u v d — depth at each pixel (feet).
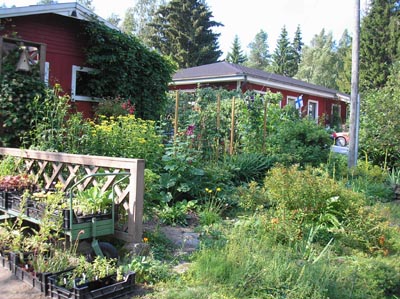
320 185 16.79
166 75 34.47
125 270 11.16
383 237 14.88
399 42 87.45
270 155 28.81
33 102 22.94
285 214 15.62
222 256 12.07
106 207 12.75
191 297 10.08
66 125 22.20
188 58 112.37
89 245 13.39
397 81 36.68
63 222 11.68
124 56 30.78
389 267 12.30
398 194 26.94
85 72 31.17
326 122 72.23
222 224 16.97
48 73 28.76
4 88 23.35
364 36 93.66
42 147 20.48
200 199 19.97
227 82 53.83
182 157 20.42
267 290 10.62
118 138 19.89
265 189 19.93
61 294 10.00
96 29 29.84
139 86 32.45
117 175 13.38
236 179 24.62
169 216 17.20
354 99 31.81
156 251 13.34
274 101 39.37
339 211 16.66
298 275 11.19
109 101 29.30
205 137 27.53
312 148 30.17
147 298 10.24
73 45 30.22
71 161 15.08
